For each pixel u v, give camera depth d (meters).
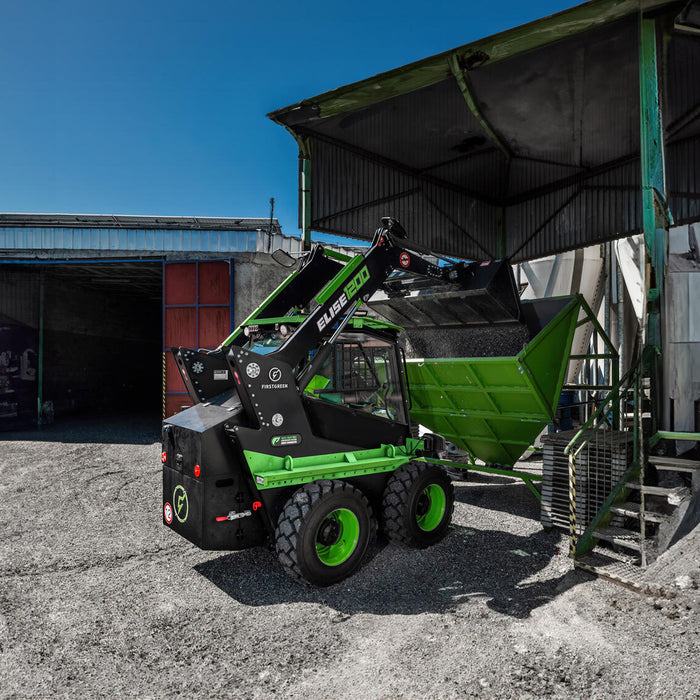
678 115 6.98
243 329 5.34
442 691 2.68
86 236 12.70
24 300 14.54
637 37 5.23
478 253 9.95
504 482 7.56
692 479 4.29
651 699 2.56
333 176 7.62
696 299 4.76
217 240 12.23
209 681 2.84
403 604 3.73
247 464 3.99
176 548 4.94
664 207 5.21
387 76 5.96
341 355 4.74
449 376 6.29
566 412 7.73
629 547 4.23
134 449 10.50
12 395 14.18
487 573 4.25
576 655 2.96
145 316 21.05
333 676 2.86
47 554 4.81
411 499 4.72
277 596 3.90
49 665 3.00
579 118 7.20
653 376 4.78
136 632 3.38
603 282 10.48
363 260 4.91
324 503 4.04
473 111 6.88
